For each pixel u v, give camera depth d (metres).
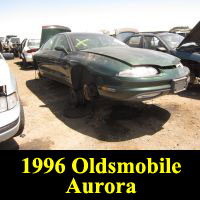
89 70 3.82
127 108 4.59
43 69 6.20
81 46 4.77
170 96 5.37
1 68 3.29
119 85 3.37
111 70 3.45
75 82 4.51
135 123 3.94
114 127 3.82
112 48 4.32
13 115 2.84
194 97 5.27
